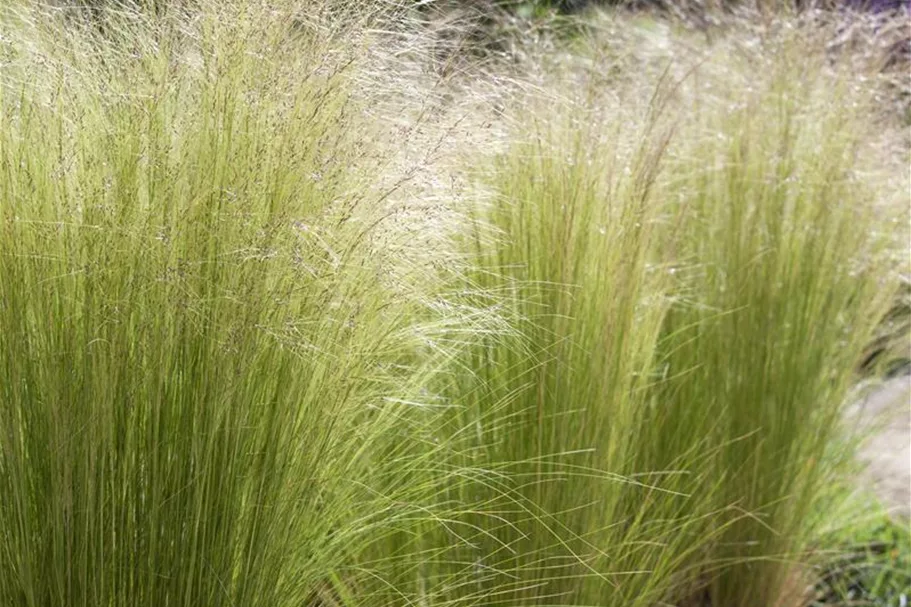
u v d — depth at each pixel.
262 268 1.58
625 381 2.27
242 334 1.56
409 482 1.97
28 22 1.81
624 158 2.45
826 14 3.27
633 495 2.50
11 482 1.53
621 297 2.22
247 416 1.60
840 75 3.15
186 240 1.56
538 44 2.75
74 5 1.85
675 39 3.40
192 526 1.58
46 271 1.54
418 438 2.03
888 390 3.67
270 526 1.65
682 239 2.85
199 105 1.63
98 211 1.54
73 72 1.70
